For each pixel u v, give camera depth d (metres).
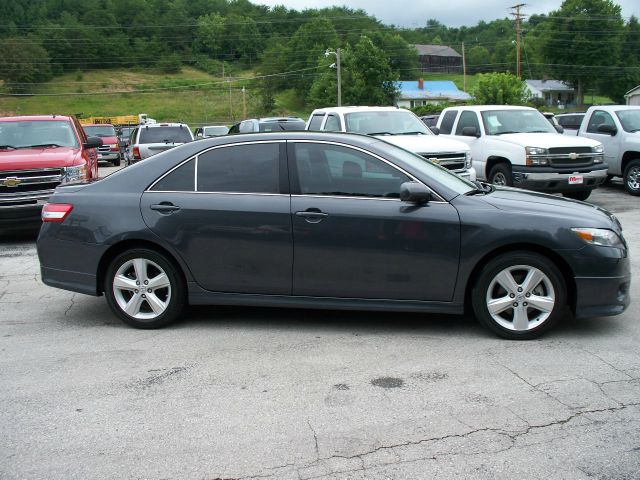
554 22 88.88
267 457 3.42
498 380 4.32
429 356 4.79
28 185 9.65
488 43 121.69
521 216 4.99
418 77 110.12
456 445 3.49
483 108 13.29
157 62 133.50
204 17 138.38
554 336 5.19
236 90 118.00
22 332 5.61
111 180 5.69
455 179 5.66
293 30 127.62
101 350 5.09
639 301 6.14
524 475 3.20
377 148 5.32
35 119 11.30
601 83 88.94
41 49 121.38
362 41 67.25
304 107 101.50
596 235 4.95
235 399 4.12
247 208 5.29
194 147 5.58
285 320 5.75
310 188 5.29
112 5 135.00
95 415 3.94
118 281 5.57
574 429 3.64
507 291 5.07
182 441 3.60
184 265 5.43
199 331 5.50
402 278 5.14
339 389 4.24
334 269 5.21
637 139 13.30
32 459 3.45
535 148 11.48
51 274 5.73
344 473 3.25
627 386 4.20
